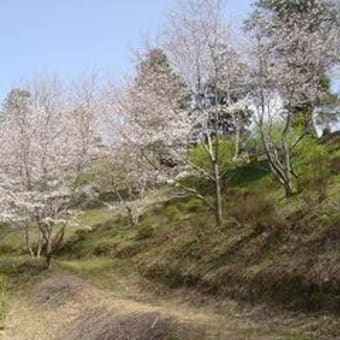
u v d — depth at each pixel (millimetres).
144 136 24938
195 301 17547
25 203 25625
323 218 16141
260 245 17438
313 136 28156
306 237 15898
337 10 25359
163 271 21469
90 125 28625
